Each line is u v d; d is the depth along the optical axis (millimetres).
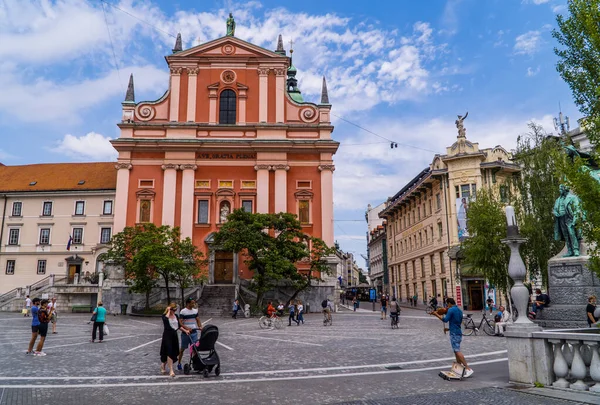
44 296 37719
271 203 40219
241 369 10820
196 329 10578
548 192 21953
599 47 7559
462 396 7773
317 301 37250
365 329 21562
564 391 7727
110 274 36969
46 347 15188
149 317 31156
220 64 42375
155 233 33250
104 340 17266
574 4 8258
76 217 47625
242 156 40750
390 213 62812
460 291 39531
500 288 24266
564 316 13266
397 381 9203
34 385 9078
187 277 33344
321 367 10984
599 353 7465
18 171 52094
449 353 13047
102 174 50531
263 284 32656
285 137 41250
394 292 61688
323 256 35969
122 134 40719
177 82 41812
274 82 42406
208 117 41469
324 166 40438
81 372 10516
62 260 46781
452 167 41812
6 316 32906
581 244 13820
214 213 39719
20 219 47906
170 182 39625
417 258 50875
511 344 8680
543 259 21812
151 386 8961
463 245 26062
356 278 159500
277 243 33594
